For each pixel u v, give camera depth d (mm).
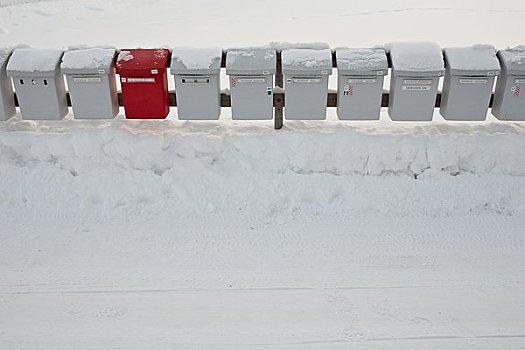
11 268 4430
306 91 5480
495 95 5730
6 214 5164
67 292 4152
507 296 4109
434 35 11516
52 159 5516
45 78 5516
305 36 11523
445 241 4785
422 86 5422
